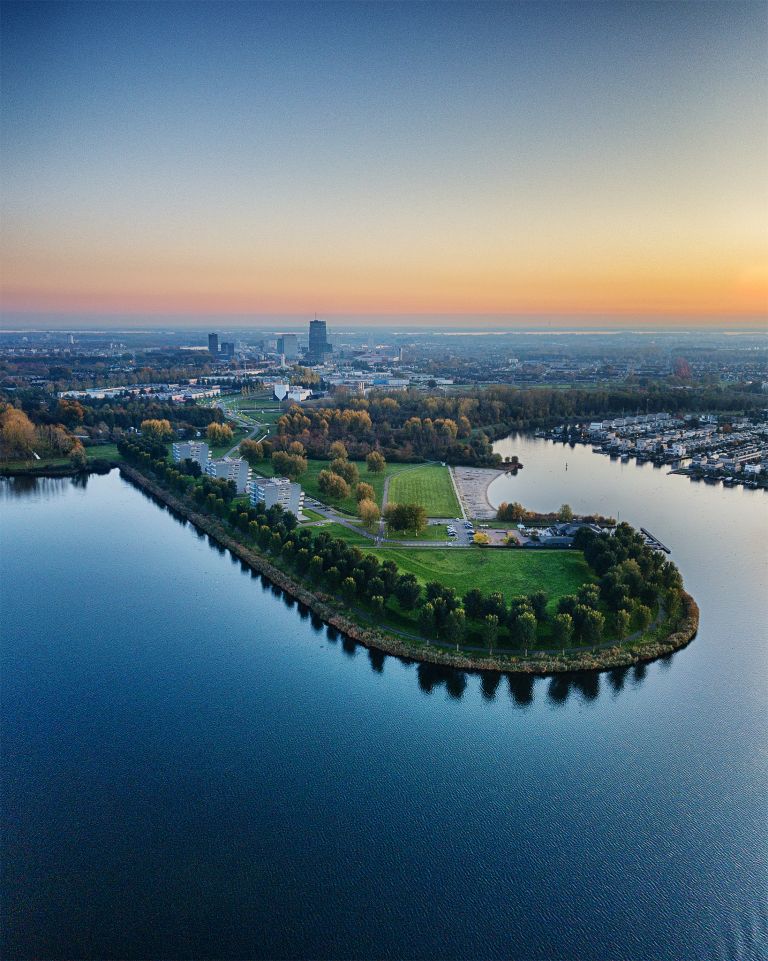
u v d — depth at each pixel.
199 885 183.88
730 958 165.62
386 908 177.12
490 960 164.38
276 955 166.38
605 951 166.38
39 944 169.25
